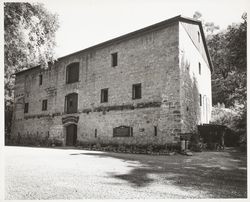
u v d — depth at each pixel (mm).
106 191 5379
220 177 6715
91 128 16844
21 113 23422
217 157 10531
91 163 8586
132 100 14875
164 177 6586
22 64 14141
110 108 15930
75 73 19078
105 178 6406
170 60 13648
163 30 14211
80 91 18078
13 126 24203
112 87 16094
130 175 6754
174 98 13156
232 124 16859
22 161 8922
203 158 10242
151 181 6180
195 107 15336
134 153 12797
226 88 26344
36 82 22281
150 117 13898
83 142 17172
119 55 16094
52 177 6445
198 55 16906
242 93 19047
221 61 27844
